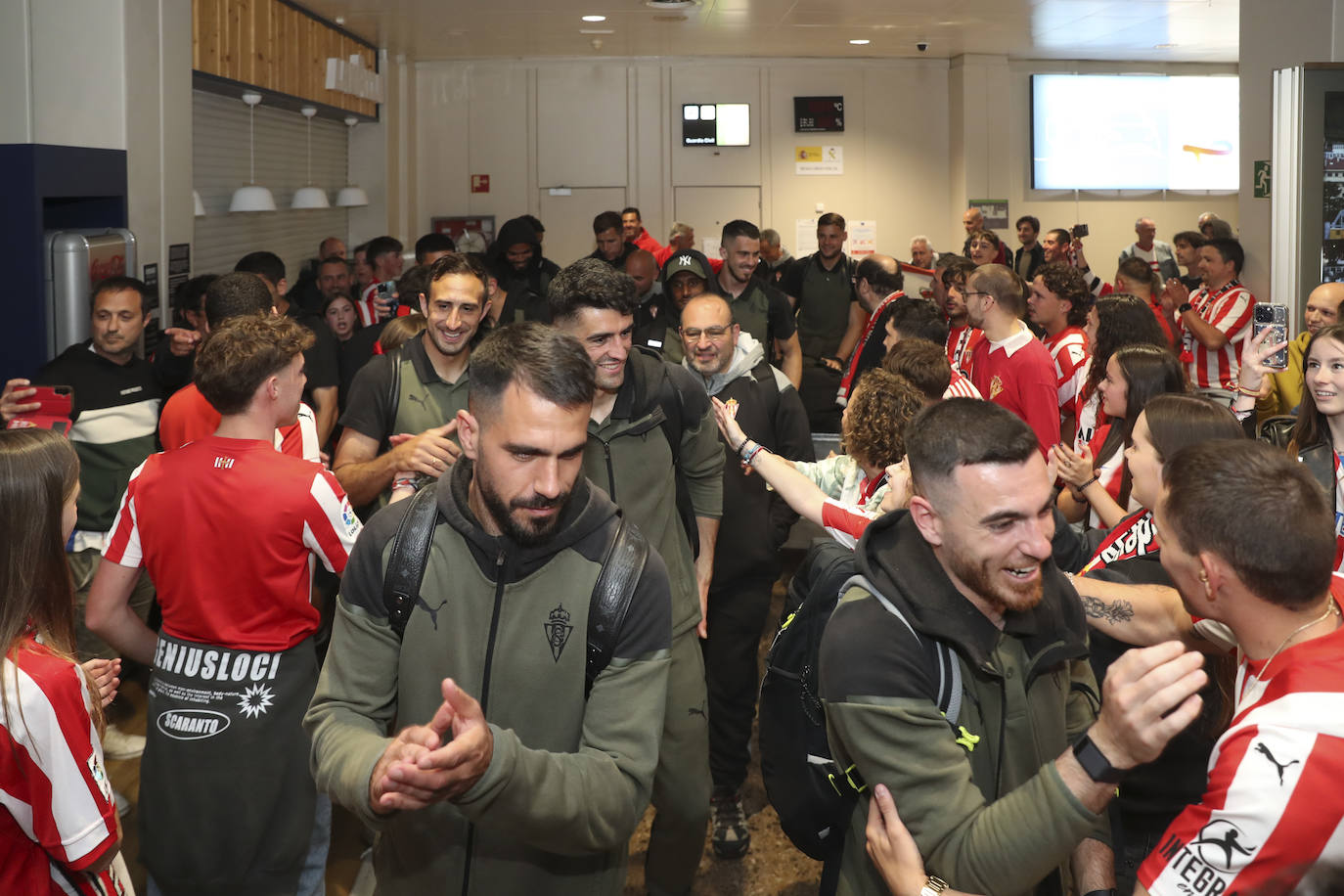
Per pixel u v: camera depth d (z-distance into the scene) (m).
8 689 1.74
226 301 3.75
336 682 1.74
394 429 2.97
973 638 1.57
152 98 5.36
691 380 2.81
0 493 1.81
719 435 2.95
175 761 2.50
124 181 5.07
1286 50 5.90
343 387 5.01
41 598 1.86
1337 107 5.36
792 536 6.30
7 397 3.33
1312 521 1.35
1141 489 2.12
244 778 2.49
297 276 8.86
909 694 1.53
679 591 2.68
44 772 1.78
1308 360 2.76
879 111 11.63
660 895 2.77
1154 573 2.01
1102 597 1.86
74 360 3.92
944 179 11.76
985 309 4.30
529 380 1.54
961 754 1.54
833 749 1.69
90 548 3.80
